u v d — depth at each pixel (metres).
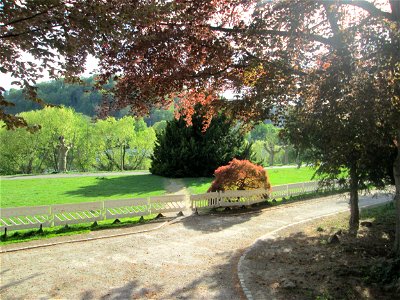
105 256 10.13
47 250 10.70
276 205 19.69
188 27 7.50
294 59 8.12
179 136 30.30
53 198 19.62
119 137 51.31
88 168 52.38
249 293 7.35
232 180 18.77
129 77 7.95
